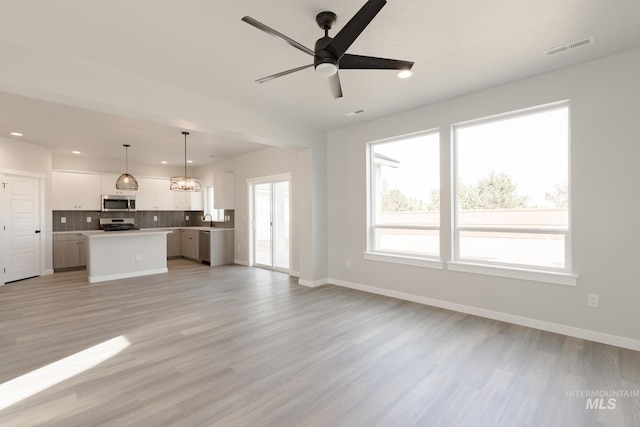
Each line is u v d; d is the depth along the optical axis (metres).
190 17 2.16
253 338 2.97
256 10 2.08
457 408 1.92
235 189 7.46
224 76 3.07
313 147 4.99
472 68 2.95
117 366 2.45
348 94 3.55
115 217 7.76
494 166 3.55
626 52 2.67
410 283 4.17
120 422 1.80
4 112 3.99
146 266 6.07
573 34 2.40
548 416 1.84
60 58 2.66
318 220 5.09
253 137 4.21
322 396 2.05
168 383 2.21
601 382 2.18
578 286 2.91
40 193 5.94
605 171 2.77
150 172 8.12
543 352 2.63
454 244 3.80
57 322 3.40
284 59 2.75
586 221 2.87
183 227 8.48
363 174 4.68
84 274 6.14
